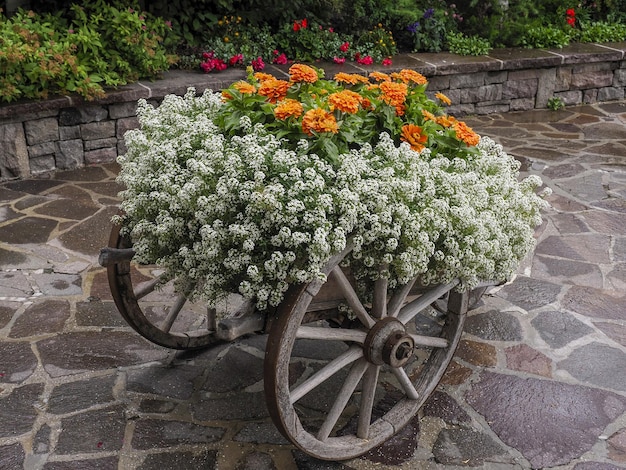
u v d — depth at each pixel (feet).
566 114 22.95
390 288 7.85
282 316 6.48
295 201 6.37
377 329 7.35
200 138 7.54
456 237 7.21
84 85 15.90
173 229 7.11
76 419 8.23
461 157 8.10
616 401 8.86
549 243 13.34
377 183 6.72
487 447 8.02
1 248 12.51
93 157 16.87
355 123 7.75
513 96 22.91
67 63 15.88
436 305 10.06
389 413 8.08
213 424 8.25
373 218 6.59
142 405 8.53
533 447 8.03
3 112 14.99
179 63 19.38
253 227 6.59
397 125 8.19
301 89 8.24
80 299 10.93
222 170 6.94
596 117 22.63
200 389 8.87
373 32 22.29
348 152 7.45
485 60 21.93
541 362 9.65
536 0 25.95
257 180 6.65
